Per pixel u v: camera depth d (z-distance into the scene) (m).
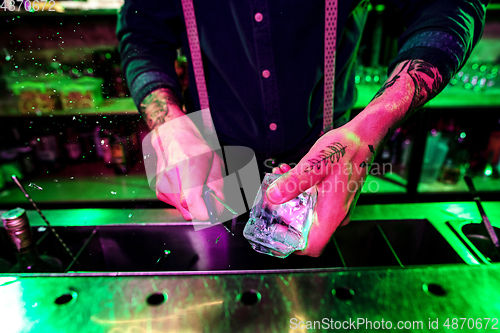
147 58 0.95
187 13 0.87
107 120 1.99
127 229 0.91
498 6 1.72
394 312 0.47
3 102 2.01
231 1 0.81
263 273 0.57
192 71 1.00
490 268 0.55
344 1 0.80
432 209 0.94
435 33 0.68
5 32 1.88
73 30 1.91
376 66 2.18
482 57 2.15
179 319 0.48
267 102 0.93
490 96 1.97
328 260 0.82
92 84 1.94
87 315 0.49
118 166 2.06
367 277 0.54
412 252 0.93
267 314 0.48
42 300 0.52
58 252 0.93
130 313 0.49
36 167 2.08
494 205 0.95
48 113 1.94
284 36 0.83
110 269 0.95
